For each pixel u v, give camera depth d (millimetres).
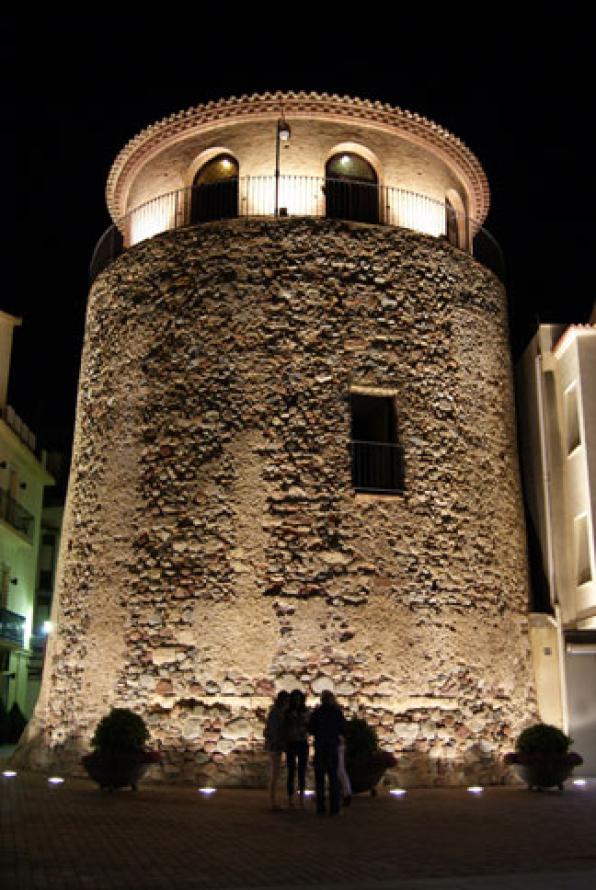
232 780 12953
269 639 13641
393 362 15438
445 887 6562
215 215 16844
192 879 6797
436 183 17688
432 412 15539
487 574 15438
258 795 12102
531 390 19359
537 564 18219
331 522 14297
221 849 8062
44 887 6430
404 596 14336
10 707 26516
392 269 15977
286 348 15062
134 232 17781
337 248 15742
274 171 16641
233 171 17078
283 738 10977
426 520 14883
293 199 16453
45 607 33531
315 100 16672
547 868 7332
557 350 18453
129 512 15109
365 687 13648
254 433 14641
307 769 12883
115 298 16859
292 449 14562
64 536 17031
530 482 19094
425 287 16203
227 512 14305
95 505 15812
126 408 15836
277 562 13992
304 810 10703
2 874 6816
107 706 14195
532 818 10172
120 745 12328
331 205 16656
